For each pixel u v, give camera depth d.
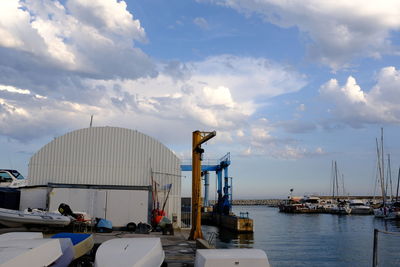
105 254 10.98
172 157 32.69
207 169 58.41
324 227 61.28
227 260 10.13
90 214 27.33
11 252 9.82
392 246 38.22
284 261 29.78
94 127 31.89
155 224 28.11
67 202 27.23
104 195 27.75
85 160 31.31
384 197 78.88
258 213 116.56
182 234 26.31
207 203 75.62
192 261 14.88
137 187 29.75
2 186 30.83
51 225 22.33
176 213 32.00
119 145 31.94
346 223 69.12
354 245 39.16
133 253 11.10
